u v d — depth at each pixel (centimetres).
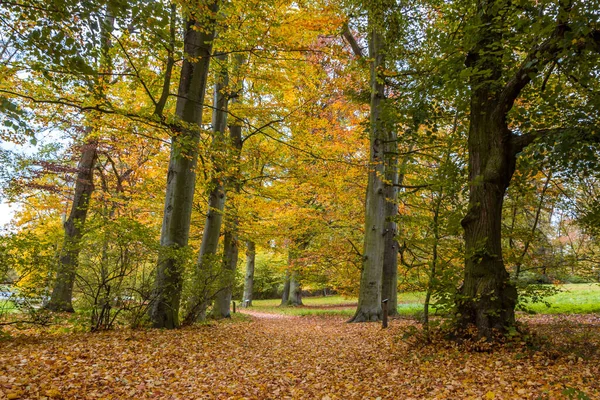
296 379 594
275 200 1547
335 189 1349
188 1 667
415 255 1483
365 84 1345
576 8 494
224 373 578
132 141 1229
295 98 1248
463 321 679
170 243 878
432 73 773
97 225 760
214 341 802
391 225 1474
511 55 730
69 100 761
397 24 1009
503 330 641
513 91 677
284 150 1345
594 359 544
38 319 709
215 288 980
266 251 2117
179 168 891
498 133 704
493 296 651
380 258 1341
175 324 879
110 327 799
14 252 641
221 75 1140
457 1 759
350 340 955
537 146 611
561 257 1031
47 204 1653
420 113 777
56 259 729
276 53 880
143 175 1433
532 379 470
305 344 934
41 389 401
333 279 1961
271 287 3775
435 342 695
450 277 694
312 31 974
